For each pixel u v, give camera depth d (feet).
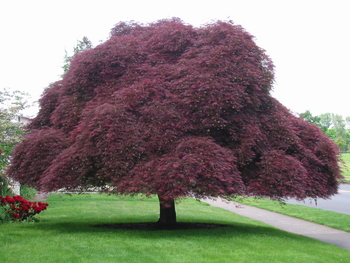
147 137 28.50
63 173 27.84
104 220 39.42
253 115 31.60
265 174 28.86
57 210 47.73
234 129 30.48
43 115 38.14
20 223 35.24
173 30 35.60
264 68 33.88
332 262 23.73
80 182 28.48
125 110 29.27
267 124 31.86
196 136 29.50
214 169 25.54
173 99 30.17
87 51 34.37
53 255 21.71
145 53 35.22
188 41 35.37
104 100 30.78
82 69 33.27
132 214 45.80
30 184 31.17
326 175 32.78
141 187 25.45
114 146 26.68
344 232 38.86
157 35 35.99
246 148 29.04
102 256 21.81
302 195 27.81
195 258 22.16
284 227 41.75
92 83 33.47
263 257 23.25
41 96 39.55
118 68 33.63
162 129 28.94
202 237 29.09
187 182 25.20
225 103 29.09
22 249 23.03
